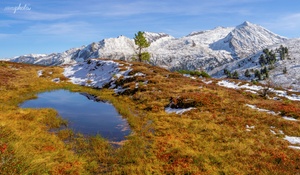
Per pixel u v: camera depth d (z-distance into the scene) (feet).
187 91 108.17
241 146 52.75
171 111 87.15
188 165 44.52
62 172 40.42
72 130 65.00
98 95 123.54
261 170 43.06
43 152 46.70
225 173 41.83
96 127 68.85
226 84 159.63
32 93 118.93
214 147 53.21
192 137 59.31
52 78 175.22
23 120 66.08
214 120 72.08
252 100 101.65
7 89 116.37
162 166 45.11
